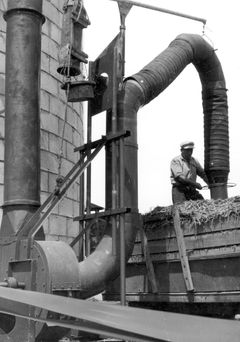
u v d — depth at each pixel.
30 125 5.89
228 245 5.55
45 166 10.63
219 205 5.78
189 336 2.25
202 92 8.89
